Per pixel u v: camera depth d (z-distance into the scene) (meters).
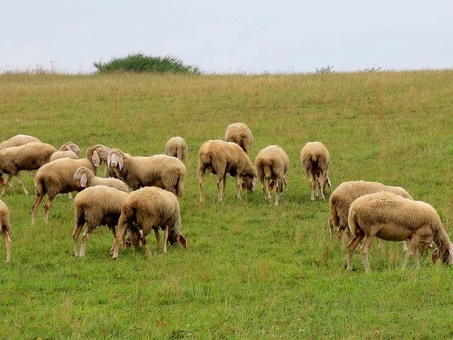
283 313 11.73
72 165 18.20
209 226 18.08
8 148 21.64
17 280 13.87
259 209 19.64
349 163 24.39
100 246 16.17
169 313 11.77
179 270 14.18
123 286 13.45
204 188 22.19
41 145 21.66
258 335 10.77
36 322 11.49
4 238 15.08
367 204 13.73
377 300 12.24
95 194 15.24
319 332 10.86
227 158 20.47
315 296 12.52
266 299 12.37
